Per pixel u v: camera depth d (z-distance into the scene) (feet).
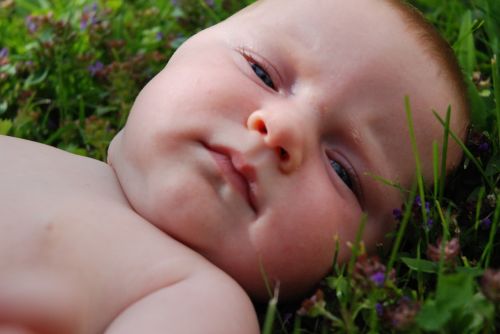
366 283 1.13
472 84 1.52
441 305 1.07
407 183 1.35
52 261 1.17
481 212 1.34
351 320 1.14
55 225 1.19
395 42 1.33
